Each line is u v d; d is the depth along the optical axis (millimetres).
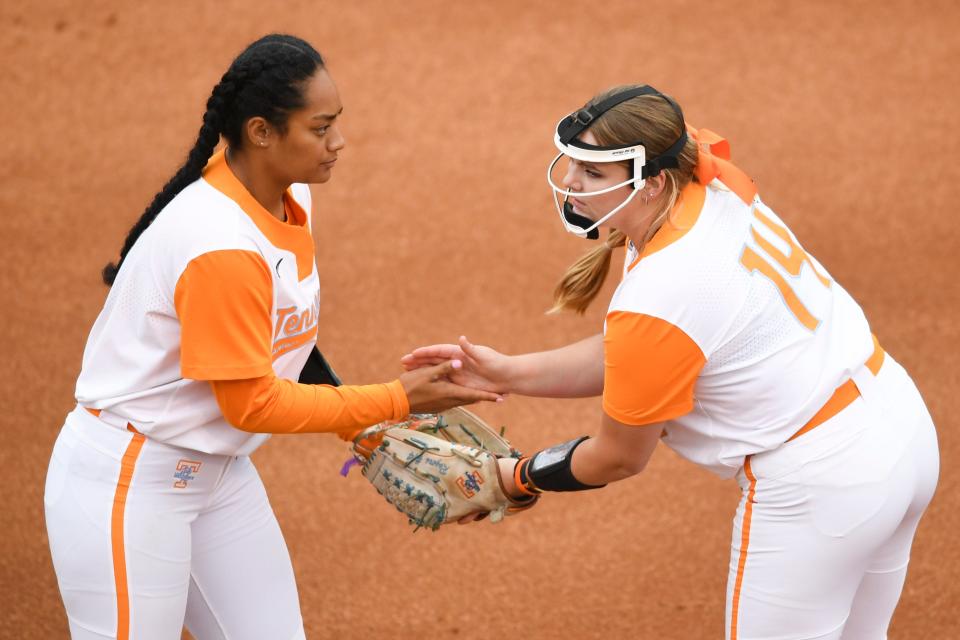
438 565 15664
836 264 22656
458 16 33656
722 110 28734
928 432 10438
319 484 17312
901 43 31703
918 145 27047
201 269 9273
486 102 29391
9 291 22172
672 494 16922
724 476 10570
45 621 14484
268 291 9648
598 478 10656
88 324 21234
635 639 14258
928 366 19531
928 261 22672
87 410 10281
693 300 9406
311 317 10523
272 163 9641
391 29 33031
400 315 21312
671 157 9531
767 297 9648
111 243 23844
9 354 20281
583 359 11664
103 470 10039
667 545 15898
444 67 31031
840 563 10047
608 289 22328
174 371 9906
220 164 9867
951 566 15312
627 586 15188
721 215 9812
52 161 27156
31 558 15656
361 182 26062
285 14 33875
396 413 10602
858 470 9836
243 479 11078
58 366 19984
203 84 30500
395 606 14930
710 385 9883
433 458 11609
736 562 10359
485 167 26562
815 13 33375
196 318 9367
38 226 24438
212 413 10086
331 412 10117
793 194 25203
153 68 31312
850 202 24844
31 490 17016
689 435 10445
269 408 9719
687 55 31375
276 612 11367
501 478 11500
